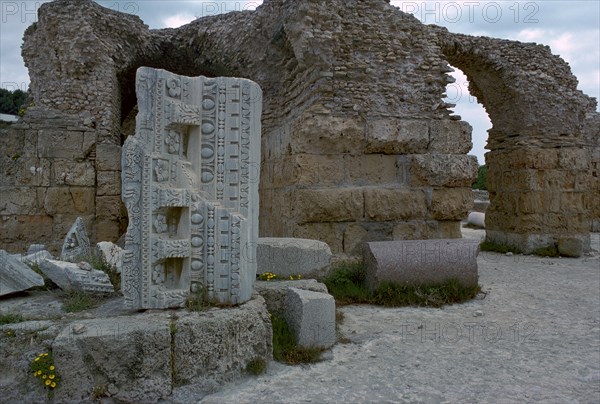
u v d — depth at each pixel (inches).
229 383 146.9
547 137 448.1
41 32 422.6
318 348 175.8
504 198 474.9
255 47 372.5
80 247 258.2
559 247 430.3
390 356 174.1
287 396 140.1
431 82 315.9
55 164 388.5
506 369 163.2
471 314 230.1
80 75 409.4
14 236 381.1
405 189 304.2
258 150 171.6
